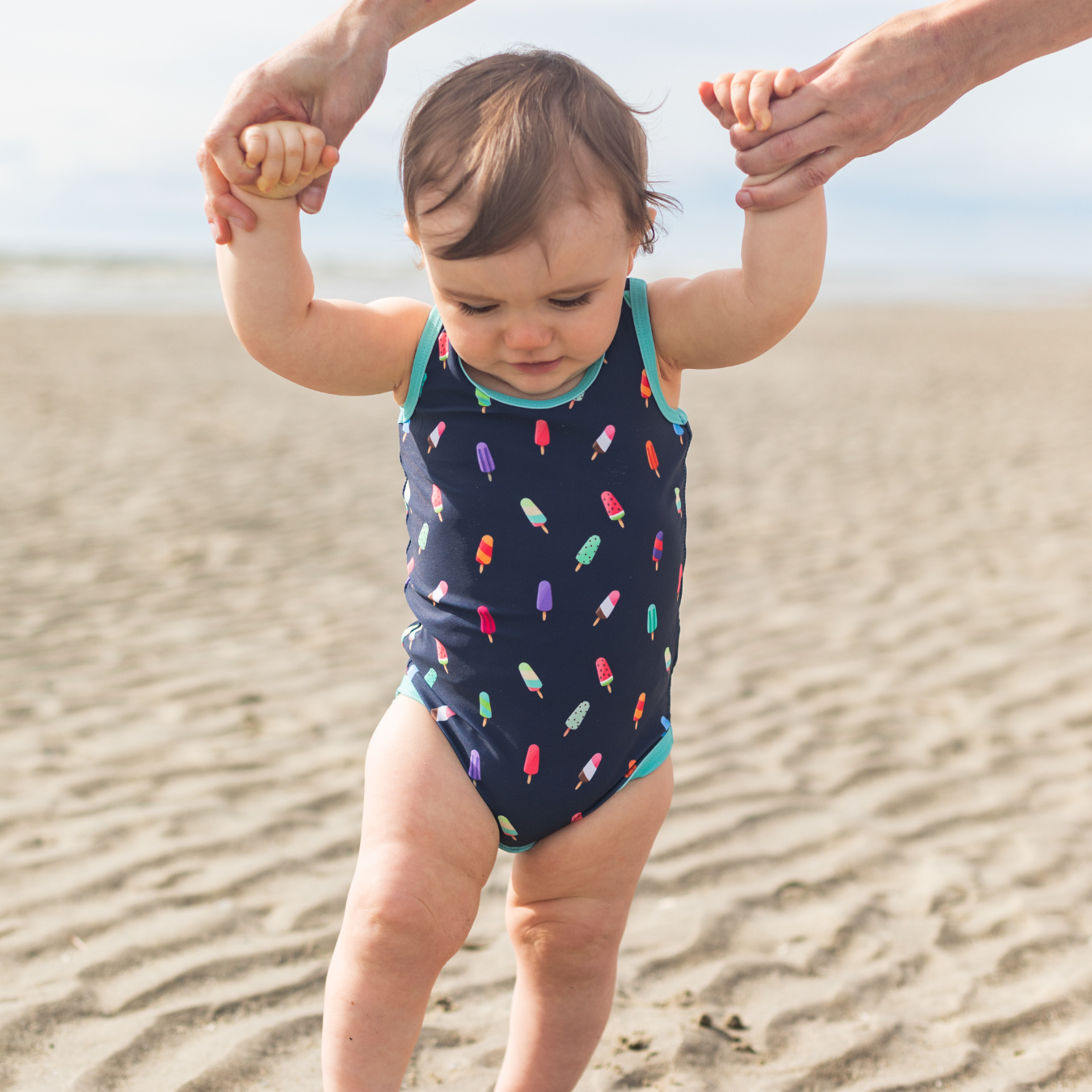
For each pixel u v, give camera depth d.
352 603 5.18
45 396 10.70
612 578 1.49
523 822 1.49
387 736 1.50
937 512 6.85
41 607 5.02
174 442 8.71
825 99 1.35
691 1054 2.13
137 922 2.61
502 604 1.47
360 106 1.37
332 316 1.48
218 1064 2.10
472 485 1.48
